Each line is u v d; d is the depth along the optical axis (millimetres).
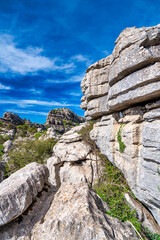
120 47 8688
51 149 29359
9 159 24734
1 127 77625
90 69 13562
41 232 5113
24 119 117500
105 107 12719
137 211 9617
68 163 18062
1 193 5488
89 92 13617
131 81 8461
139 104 9867
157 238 8023
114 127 12266
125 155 10109
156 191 7504
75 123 123000
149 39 7309
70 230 4656
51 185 8570
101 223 5043
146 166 8203
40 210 6375
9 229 5141
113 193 11625
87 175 15711
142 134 8945
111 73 10273
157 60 7336
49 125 102375
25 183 6059
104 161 15516
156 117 7906
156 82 7371
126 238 5105
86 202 5734
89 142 17953
